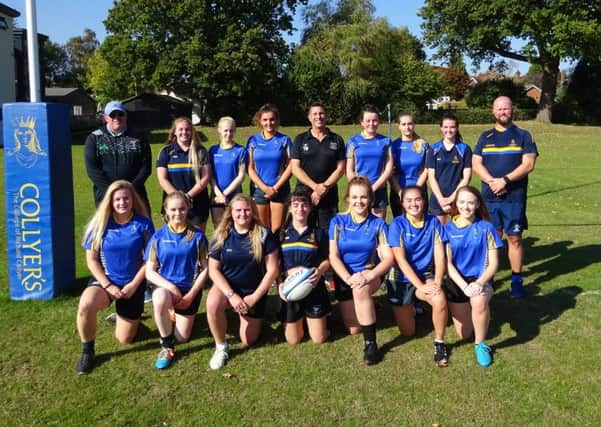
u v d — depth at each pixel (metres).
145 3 35.84
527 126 33.25
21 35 31.47
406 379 4.06
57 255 5.53
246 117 40.66
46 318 5.10
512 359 4.35
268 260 4.51
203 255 4.62
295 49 41.66
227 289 4.34
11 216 5.38
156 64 37.47
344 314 4.81
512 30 33.41
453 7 35.22
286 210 6.15
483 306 4.26
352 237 4.66
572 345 4.58
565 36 30.70
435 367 4.24
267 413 3.63
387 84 41.97
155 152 21.92
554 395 3.81
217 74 36.91
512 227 5.67
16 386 3.95
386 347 4.61
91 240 4.46
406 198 4.56
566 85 43.31
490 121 40.22
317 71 39.72
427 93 42.38
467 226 4.60
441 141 6.00
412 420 3.55
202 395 3.85
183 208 4.50
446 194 5.91
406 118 6.05
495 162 5.68
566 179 14.78
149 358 4.40
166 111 41.44
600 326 4.95
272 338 4.79
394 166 6.19
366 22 41.50
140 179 5.44
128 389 3.93
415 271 4.65
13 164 5.30
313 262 4.68
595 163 18.84
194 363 4.33
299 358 4.41
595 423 3.49
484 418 3.56
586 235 8.43
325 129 5.96
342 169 5.95
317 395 3.85
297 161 5.90
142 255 4.64
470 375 4.11
